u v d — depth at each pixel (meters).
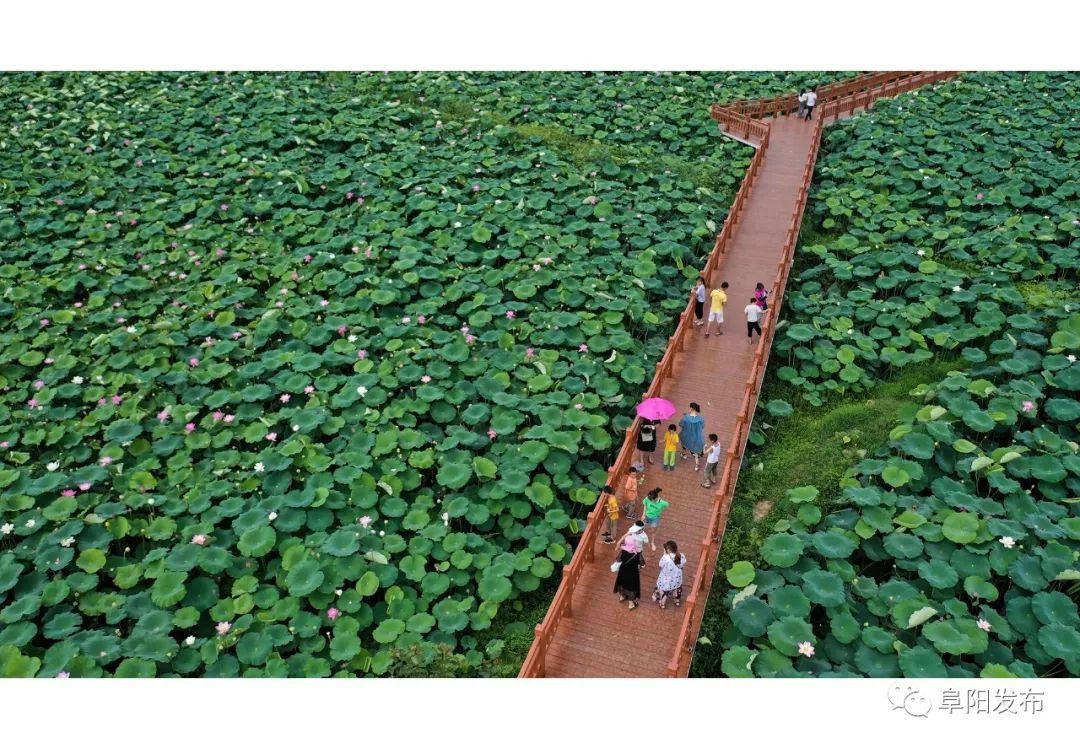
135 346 18.97
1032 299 19.34
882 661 11.79
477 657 13.30
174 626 13.05
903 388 18.20
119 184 25.45
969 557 13.20
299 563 13.95
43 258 22.03
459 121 30.47
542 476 15.84
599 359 18.80
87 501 15.17
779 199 25.27
